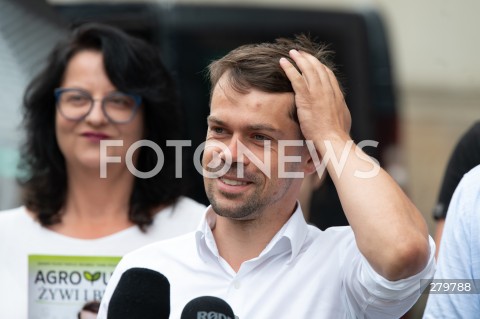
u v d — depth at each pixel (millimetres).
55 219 10062
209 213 7902
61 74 10258
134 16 14984
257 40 15688
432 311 7918
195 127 14883
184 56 15344
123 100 10180
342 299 7664
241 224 7699
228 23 15617
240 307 7578
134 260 7918
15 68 14211
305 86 7531
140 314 7762
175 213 10164
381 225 7129
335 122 7590
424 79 30938
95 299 9820
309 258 7758
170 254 7863
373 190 7285
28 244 9938
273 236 7746
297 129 7590
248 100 7422
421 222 7262
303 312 7586
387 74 16391
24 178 10680
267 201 7527
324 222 12688
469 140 9992
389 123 16219
